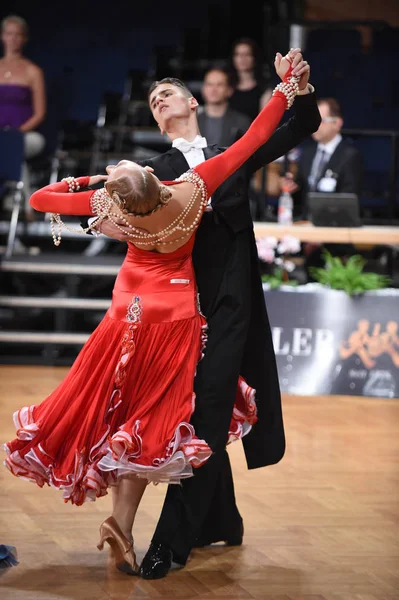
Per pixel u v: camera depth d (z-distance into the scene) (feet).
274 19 61.46
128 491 19.75
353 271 41.57
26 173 53.78
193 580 19.33
